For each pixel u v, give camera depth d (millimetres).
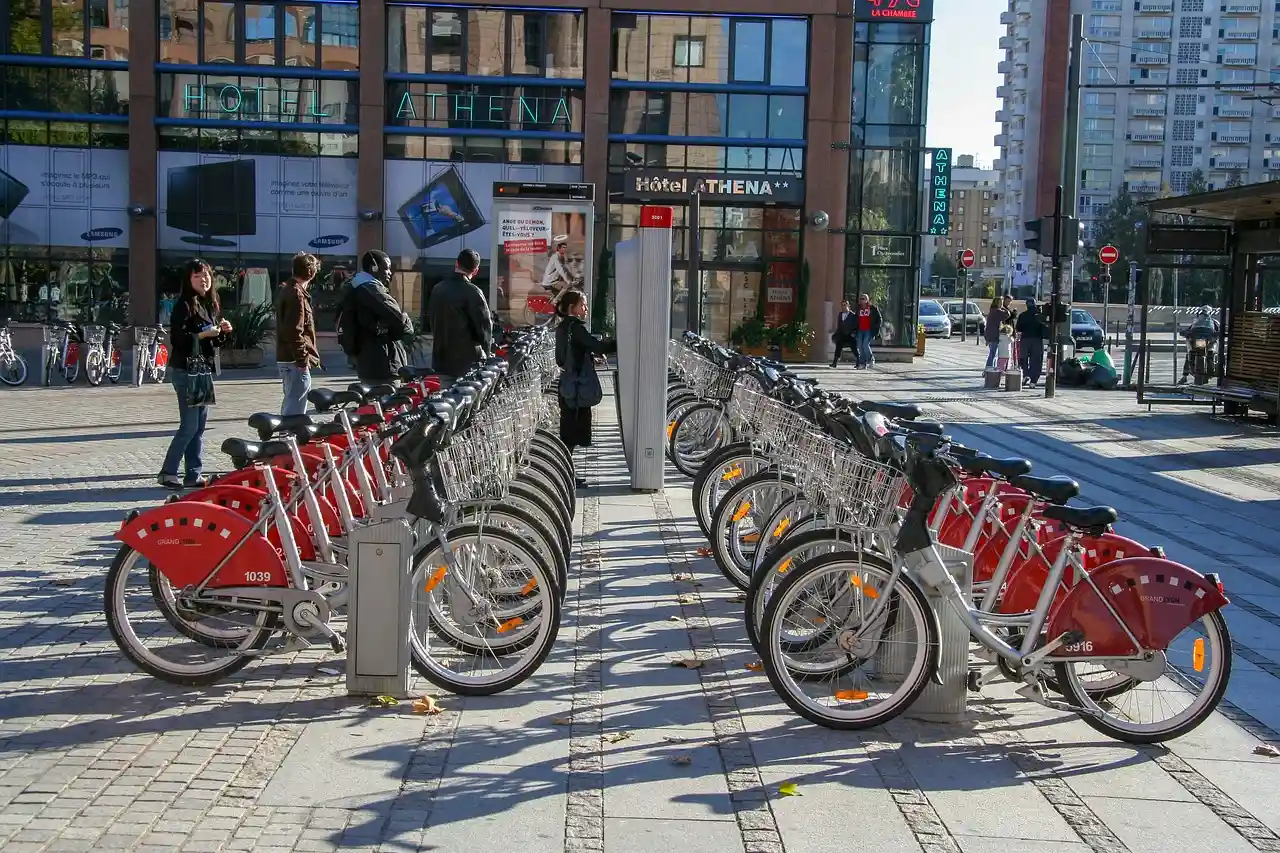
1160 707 6027
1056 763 5340
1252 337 20281
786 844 4457
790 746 5426
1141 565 5582
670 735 5512
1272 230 19719
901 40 36750
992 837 4578
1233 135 113500
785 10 35938
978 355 43281
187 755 5105
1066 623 5582
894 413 6805
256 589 5910
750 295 36938
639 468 11711
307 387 11984
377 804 4672
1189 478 14312
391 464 6793
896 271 37625
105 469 12570
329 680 6102
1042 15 90062
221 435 15508
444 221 36062
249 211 35594
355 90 35625
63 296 35531
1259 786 5145
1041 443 17312
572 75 36031
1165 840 4594
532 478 7590
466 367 12008
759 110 36406
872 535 5824
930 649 5605
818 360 37219
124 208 35438
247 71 35344
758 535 7711
